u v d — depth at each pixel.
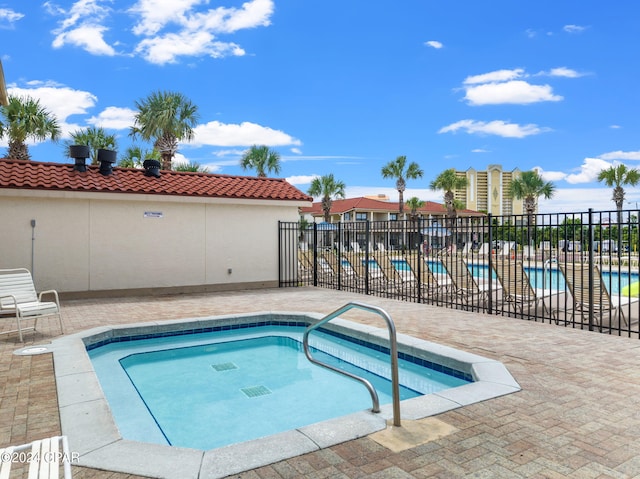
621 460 2.98
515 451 3.10
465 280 10.52
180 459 2.97
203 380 5.80
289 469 2.87
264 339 7.96
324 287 13.34
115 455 3.02
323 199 41.22
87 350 6.69
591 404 3.94
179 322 7.78
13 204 10.02
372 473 2.82
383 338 6.55
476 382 4.50
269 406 4.92
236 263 12.70
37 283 10.23
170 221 11.78
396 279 12.98
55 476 1.99
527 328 7.18
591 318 6.97
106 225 10.98
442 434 3.35
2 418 3.70
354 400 5.08
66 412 3.74
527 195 35.31
